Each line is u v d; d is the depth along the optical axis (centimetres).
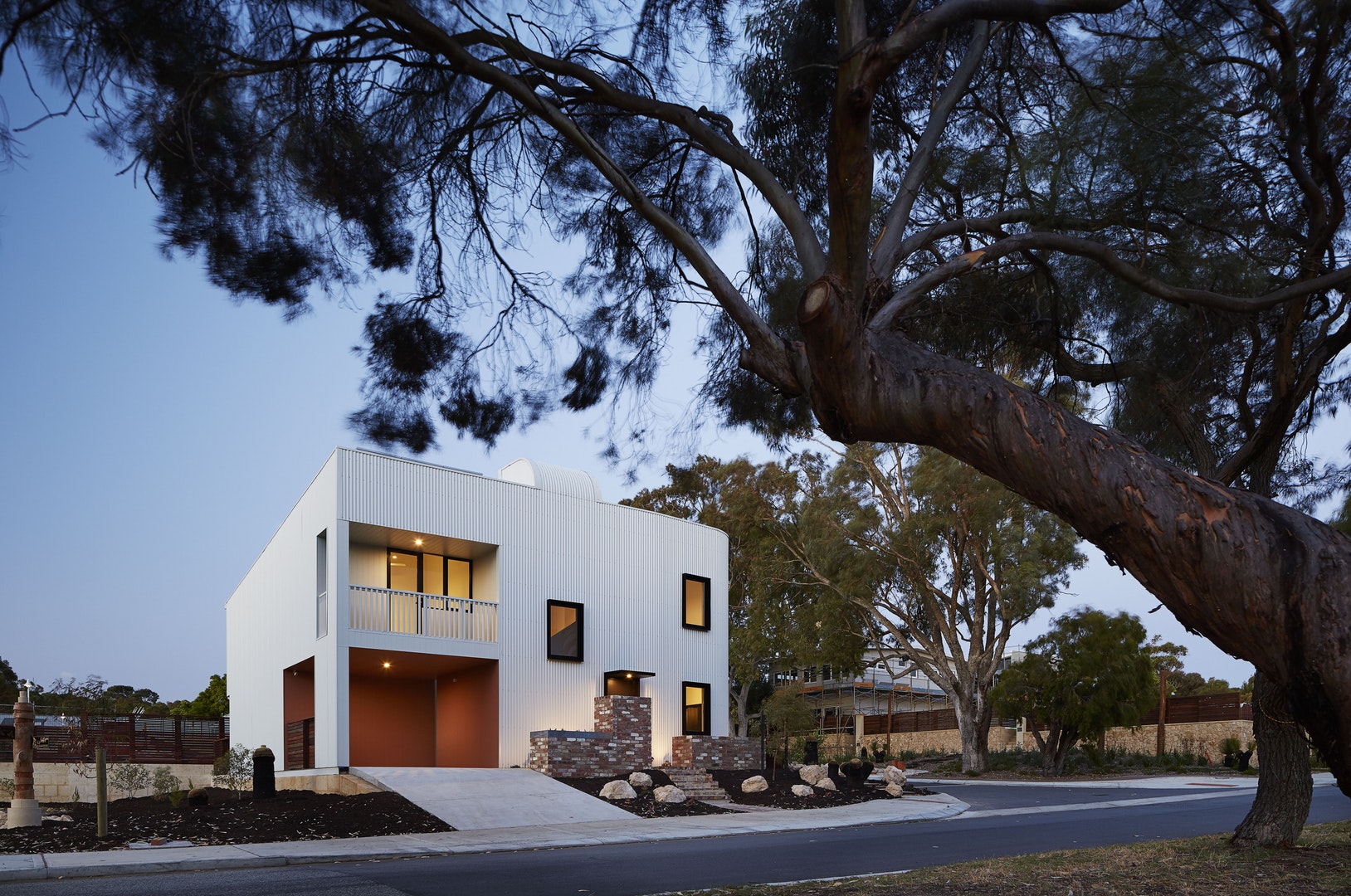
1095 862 901
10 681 3578
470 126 682
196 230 645
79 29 501
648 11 694
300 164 631
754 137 774
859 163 415
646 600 2652
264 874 1047
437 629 2261
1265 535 363
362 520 2105
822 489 3544
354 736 2400
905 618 3531
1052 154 738
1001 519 3066
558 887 909
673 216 820
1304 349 921
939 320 863
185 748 2595
